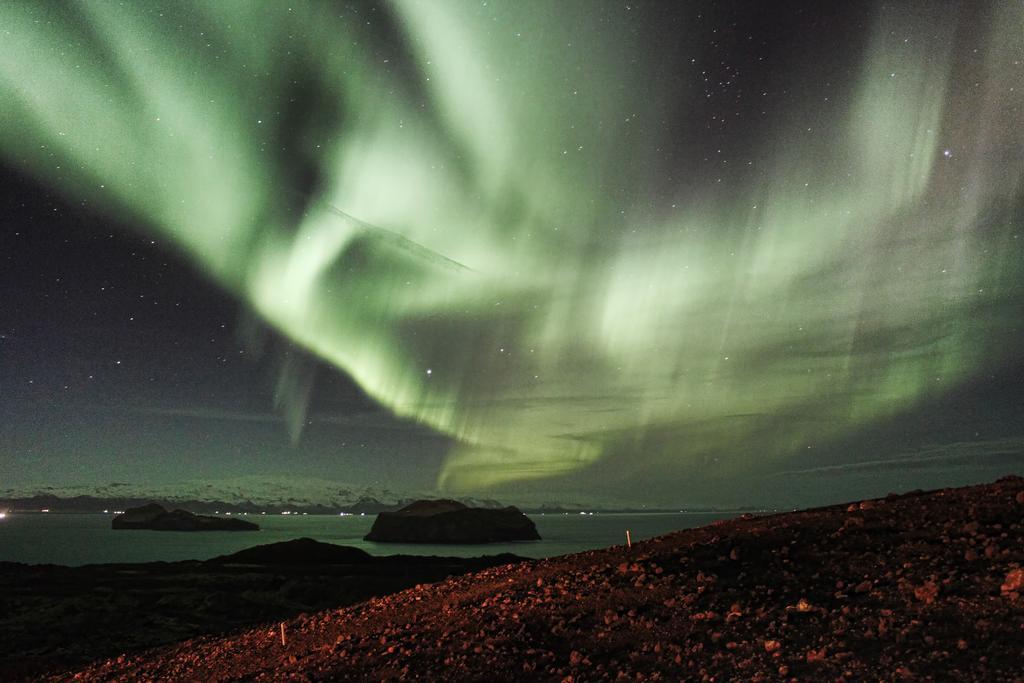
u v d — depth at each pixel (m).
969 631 8.20
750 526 17.67
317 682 11.33
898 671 7.49
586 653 9.81
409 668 10.91
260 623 28.22
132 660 21.11
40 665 22.11
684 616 10.62
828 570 11.75
